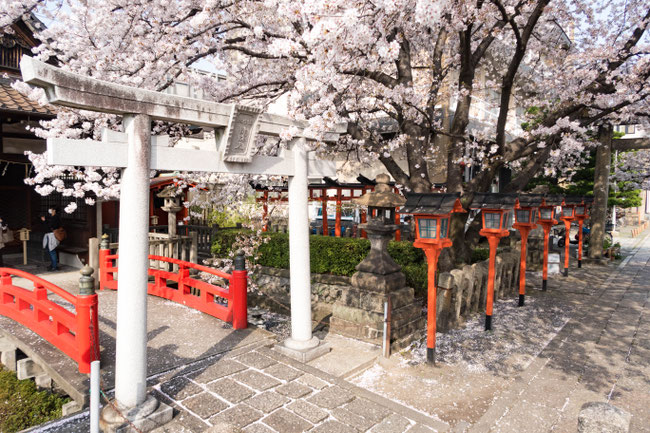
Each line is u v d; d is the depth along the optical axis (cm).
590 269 1245
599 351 583
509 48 1287
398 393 455
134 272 363
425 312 725
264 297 901
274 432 359
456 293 673
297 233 530
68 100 310
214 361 504
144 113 358
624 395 455
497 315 748
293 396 421
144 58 629
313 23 430
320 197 1047
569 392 461
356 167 1461
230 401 409
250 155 453
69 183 1055
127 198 358
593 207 1378
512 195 643
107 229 1083
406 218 1023
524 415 411
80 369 455
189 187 1009
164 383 445
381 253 623
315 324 727
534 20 614
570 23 951
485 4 680
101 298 765
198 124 412
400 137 775
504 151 736
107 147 341
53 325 529
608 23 966
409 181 805
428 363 530
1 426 470
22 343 538
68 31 655
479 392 459
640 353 576
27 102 882
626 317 743
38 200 1195
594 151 1571
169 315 683
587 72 841
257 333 604
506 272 897
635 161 1809
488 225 659
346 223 1659
